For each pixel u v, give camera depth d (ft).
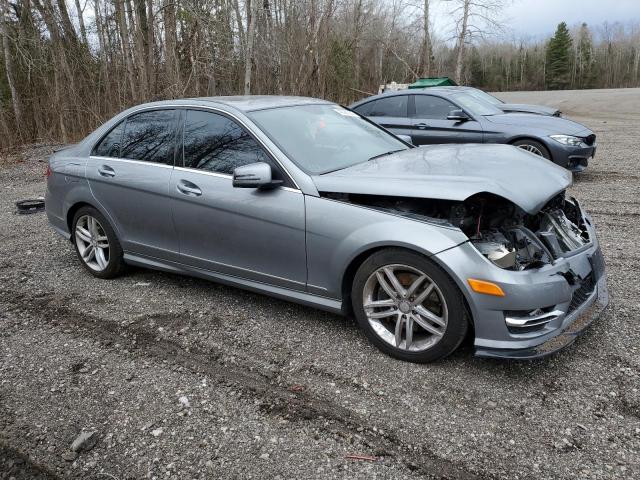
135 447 8.70
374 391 9.95
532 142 26.48
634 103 85.40
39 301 14.57
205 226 13.01
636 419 8.92
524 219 11.01
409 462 8.18
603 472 7.81
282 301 13.97
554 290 9.69
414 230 10.14
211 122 13.21
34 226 22.30
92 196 15.35
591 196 24.67
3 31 48.67
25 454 8.65
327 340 11.88
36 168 37.96
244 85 54.75
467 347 11.35
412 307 10.51
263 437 8.83
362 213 10.77
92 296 14.78
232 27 53.52
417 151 13.48
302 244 11.51
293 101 14.60
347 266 11.02
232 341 11.99
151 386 10.36
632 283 14.43
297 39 57.47
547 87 259.39
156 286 15.31
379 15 83.87
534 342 9.61
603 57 268.00
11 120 51.60
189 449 8.61
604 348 11.11
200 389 10.21
